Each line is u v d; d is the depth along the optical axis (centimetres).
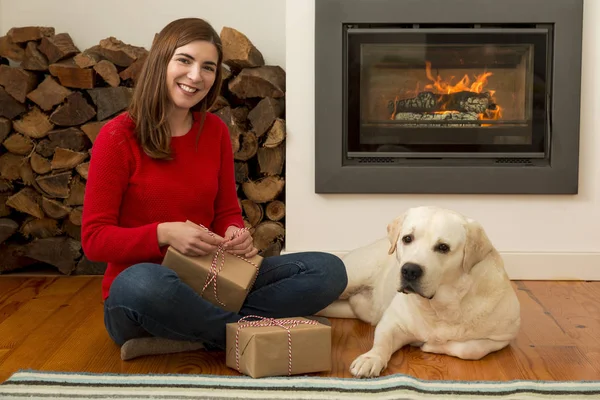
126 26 340
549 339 224
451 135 309
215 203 223
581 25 298
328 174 307
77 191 309
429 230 188
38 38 311
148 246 188
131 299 184
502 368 197
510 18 299
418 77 311
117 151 193
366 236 314
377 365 186
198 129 209
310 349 187
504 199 310
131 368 195
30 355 207
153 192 198
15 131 310
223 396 170
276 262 214
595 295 284
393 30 302
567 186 305
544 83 304
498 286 201
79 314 252
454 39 302
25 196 309
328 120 305
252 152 313
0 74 305
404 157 310
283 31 341
